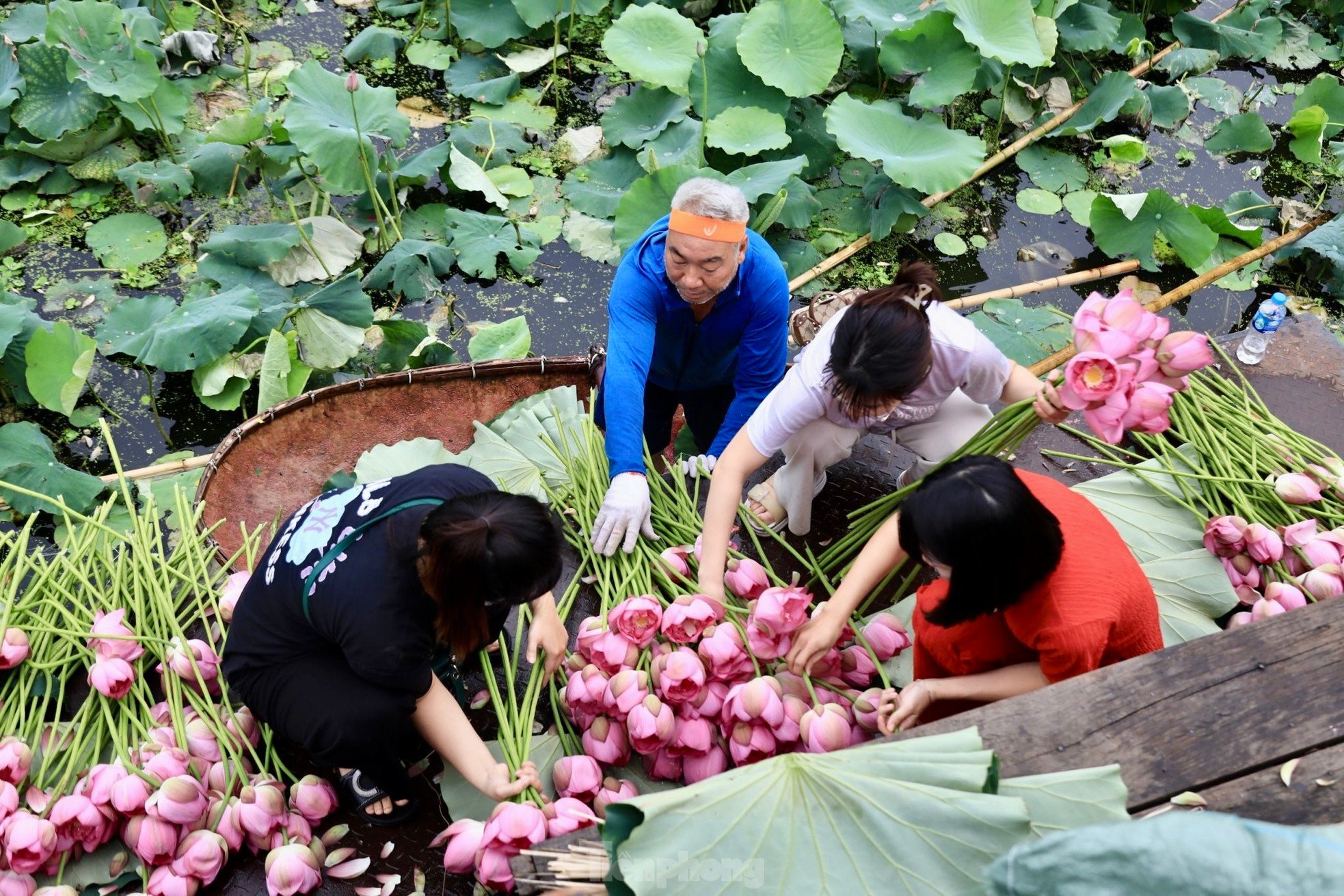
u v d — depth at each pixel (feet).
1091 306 6.01
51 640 6.89
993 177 14.28
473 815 6.19
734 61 13.87
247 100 14.17
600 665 6.19
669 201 12.29
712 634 6.11
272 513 8.91
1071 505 5.44
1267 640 4.83
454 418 9.67
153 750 6.07
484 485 5.68
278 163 13.24
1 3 15.03
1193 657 4.78
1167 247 13.48
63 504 7.39
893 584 7.54
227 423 11.09
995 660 5.70
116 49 12.68
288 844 5.83
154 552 8.02
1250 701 4.63
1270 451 7.98
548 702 6.77
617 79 15.08
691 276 7.27
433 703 5.80
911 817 4.21
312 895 5.94
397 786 6.12
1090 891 2.88
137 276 12.10
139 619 6.82
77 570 7.06
